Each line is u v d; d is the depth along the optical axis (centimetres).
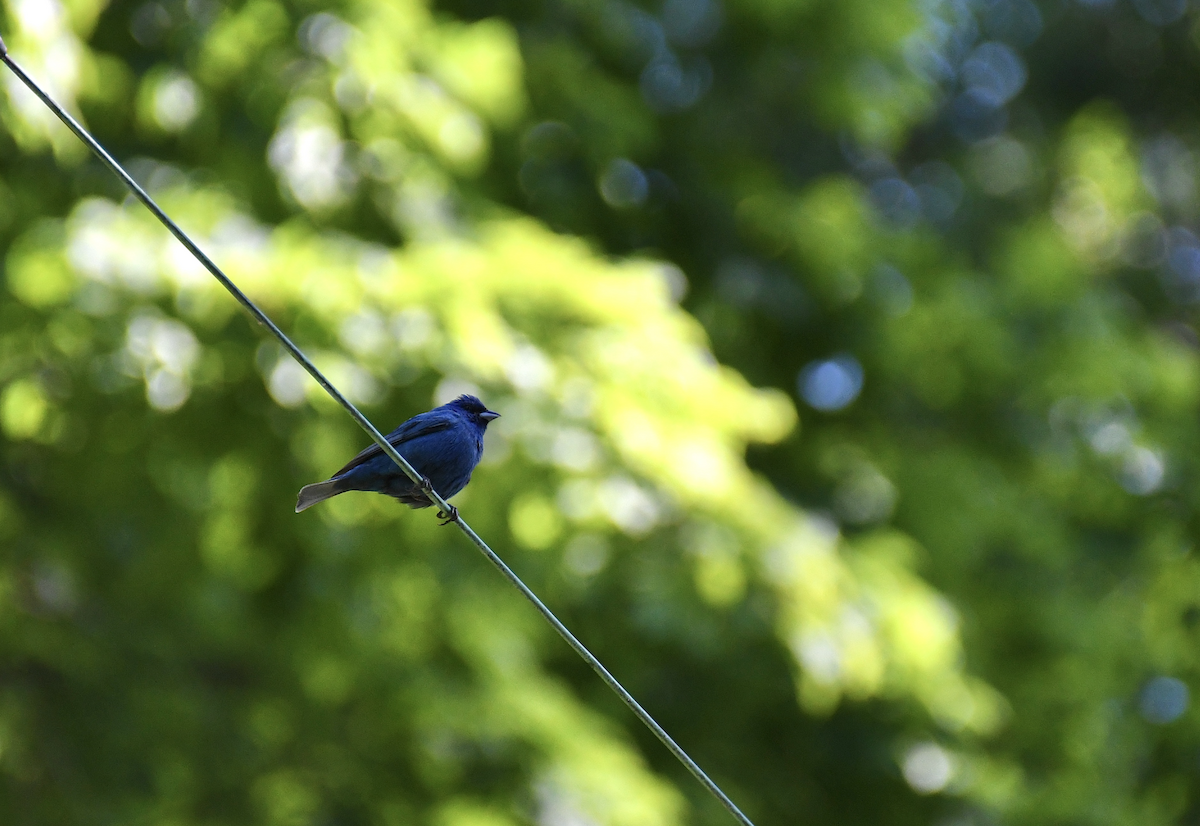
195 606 1330
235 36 1165
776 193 1780
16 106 1026
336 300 1093
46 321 1059
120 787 1384
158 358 1059
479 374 1129
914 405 1953
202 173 1185
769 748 1641
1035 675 1847
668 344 1252
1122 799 1827
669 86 1814
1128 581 2041
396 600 1284
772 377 1789
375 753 1342
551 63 1620
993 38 2714
